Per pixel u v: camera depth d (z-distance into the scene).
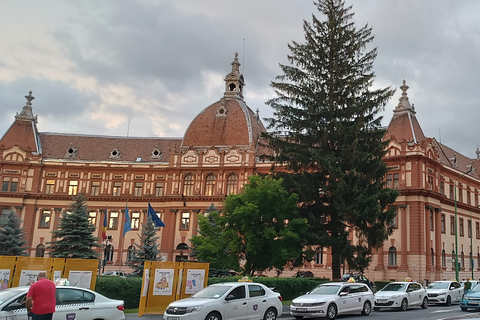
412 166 64.19
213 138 77.25
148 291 25.92
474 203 79.69
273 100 46.16
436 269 64.69
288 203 39.69
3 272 23.67
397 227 63.44
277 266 39.75
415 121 70.69
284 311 29.75
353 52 45.56
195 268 27.77
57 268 24.98
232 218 39.38
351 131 41.81
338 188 39.75
